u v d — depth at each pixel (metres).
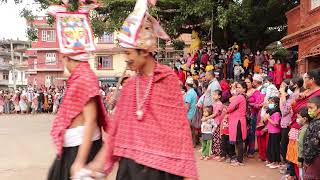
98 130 4.30
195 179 3.54
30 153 12.41
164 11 19.84
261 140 10.80
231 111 10.34
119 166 3.69
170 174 3.54
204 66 19.75
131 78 3.75
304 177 5.71
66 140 4.20
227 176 9.00
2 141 15.29
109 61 45.25
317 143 5.54
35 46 50.69
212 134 11.18
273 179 8.70
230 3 18.95
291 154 8.12
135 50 3.60
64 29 4.29
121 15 19.23
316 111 5.70
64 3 4.45
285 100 9.34
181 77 20.06
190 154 3.56
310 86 7.46
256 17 22.11
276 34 24.39
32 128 20.55
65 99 4.21
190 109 13.27
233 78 19.38
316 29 13.91
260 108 11.10
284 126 9.27
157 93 3.59
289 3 21.92
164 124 3.56
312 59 14.66
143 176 3.54
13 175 9.28
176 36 24.12
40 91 37.19
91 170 3.88
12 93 38.50
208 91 12.18
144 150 3.55
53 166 4.28
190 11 19.12
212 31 20.56
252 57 19.91
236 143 10.27
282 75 17.50
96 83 4.21
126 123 3.68
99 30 19.78
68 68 4.29
